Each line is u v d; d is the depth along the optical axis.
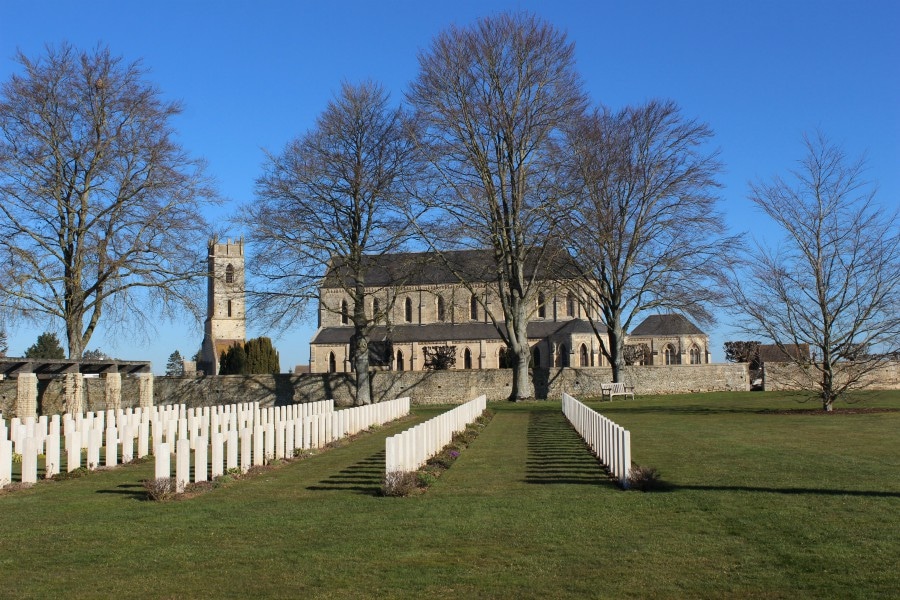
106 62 40.31
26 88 38.31
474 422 32.34
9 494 15.58
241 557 10.22
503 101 45.97
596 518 12.09
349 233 49.09
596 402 49.00
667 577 8.95
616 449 15.85
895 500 12.86
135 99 40.84
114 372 37.56
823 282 36.06
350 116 47.66
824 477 15.41
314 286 47.91
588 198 46.34
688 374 57.53
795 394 43.56
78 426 22.77
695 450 20.61
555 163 45.31
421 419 36.84
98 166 40.44
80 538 11.45
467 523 11.96
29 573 9.62
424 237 47.44
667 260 49.06
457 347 80.81
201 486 15.86
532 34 45.75
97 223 40.59
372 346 76.25
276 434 20.42
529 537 10.98
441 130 46.31
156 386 52.06
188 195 42.16
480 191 46.25
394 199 46.69
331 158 46.84
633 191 48.88
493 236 47.72
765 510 12.29
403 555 10.15
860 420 30.42
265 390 53.62
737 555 9.75
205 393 52.94
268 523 12.30
